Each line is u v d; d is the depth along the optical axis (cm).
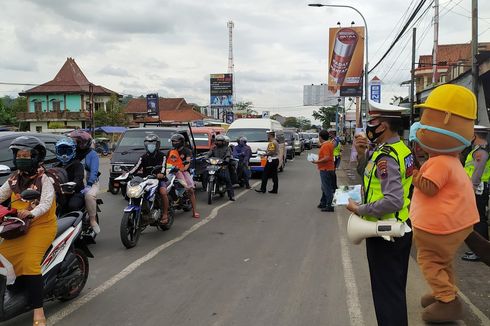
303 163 2738
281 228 866
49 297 455
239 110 9675
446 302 420
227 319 442
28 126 5788
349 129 6925
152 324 432
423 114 394
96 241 756
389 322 349
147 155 807
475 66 1045
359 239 350
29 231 409
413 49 2381
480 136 586
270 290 522
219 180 1216
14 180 424
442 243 402
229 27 8719
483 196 600
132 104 6831
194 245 730
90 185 674
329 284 543
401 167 339
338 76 3428
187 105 7981
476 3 1040
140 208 725
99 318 446
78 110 5803
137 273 585
